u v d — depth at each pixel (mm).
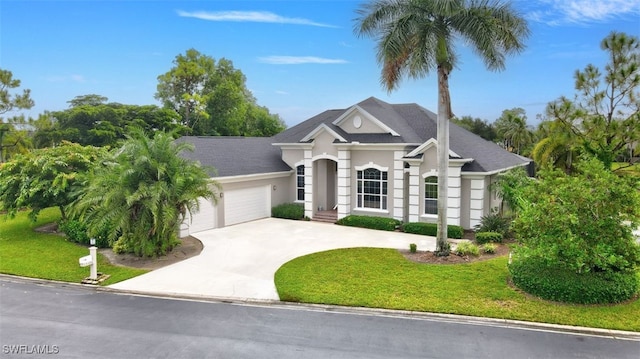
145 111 52375
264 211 25969
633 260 11773
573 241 11609
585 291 11461
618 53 26250
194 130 58562
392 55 15523
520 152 60812
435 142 21281
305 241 19828
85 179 18656
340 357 9109
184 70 60406
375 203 24078
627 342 9703
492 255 16719
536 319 10812
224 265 16047
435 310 11516
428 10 15516
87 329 10586
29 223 24016
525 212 12891
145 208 16234
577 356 9094
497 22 14891
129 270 15484
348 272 14898
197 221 21734
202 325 10812
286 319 11188
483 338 9969
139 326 10766
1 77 37438
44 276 14859
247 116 63281
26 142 39844
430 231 20906
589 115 27656
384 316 11367
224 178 22516
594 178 12250
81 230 19375
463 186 21281
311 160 25172
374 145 23188
